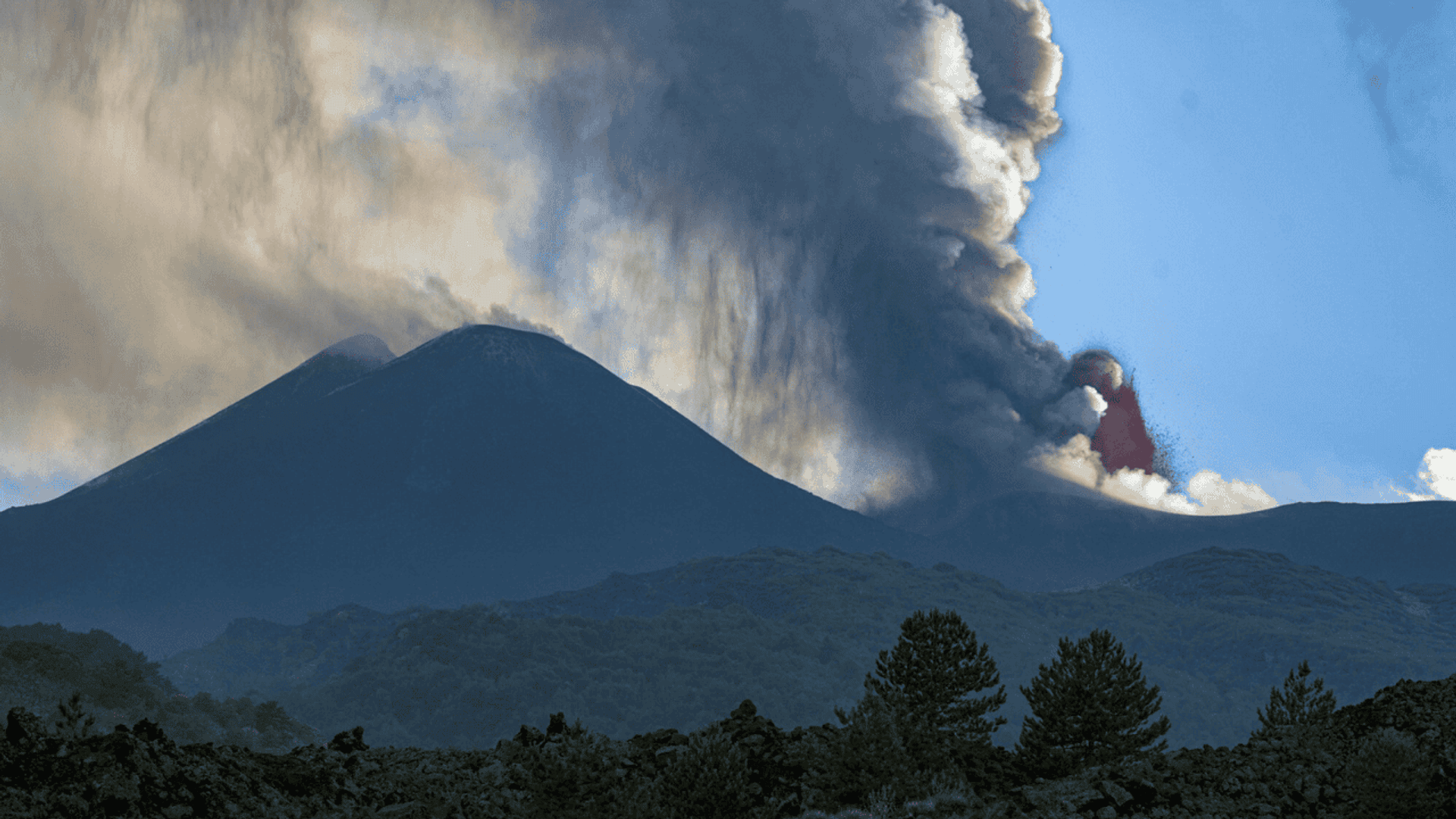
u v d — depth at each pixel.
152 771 22.20
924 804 25.95
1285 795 24.86
